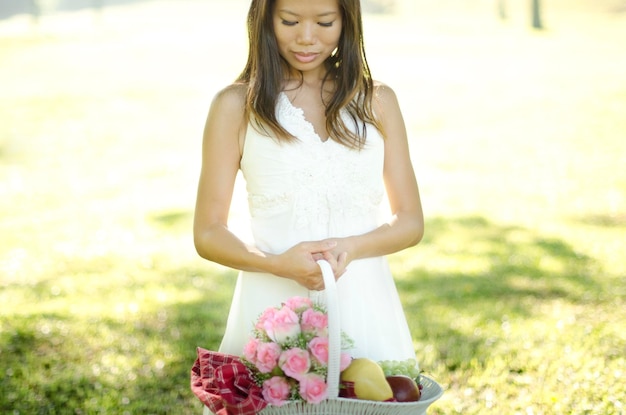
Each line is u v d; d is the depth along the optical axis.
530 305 6.13
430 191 11.13
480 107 17.55
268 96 2.54
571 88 18.75
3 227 9.69
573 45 25.81
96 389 4.53
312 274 2.42
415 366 2.55
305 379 2.18
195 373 2.43
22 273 7.41
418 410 2.25
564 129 15.01
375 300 2.62
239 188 10.66
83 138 16.14
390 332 2.64
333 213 2.58
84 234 9.19
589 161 12.57
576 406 4.14
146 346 5.24
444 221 9.33
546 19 34.72
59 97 19.94
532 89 18.97
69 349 5.16
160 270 7.46
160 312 6.04
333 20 2.51
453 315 5.89
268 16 2.55
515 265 7.33
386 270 2.69
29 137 16.27
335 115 2.56
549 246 8.02
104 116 18.09
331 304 2.18
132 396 4.46
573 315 5.82
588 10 36.00
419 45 26.58
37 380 4.60
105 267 7.62
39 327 5.57
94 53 26.17
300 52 2.52
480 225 9.08
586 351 4.96
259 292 2.61
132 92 20.42
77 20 43.25
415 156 13.66
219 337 5.44
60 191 11.97
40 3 55.53
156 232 9.19
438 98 18.73
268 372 2.24
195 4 45.47
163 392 4.54
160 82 21.53
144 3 48.22
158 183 12.45
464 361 4.87
